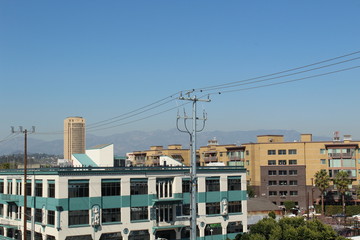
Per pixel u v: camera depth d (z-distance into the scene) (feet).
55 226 206.49
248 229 293.43
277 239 210.59
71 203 208.64
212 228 249.14
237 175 262.67
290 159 430.20
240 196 263.08
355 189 400.26
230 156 467.93
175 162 271.08
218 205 253.85
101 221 215.51
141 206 227.61
